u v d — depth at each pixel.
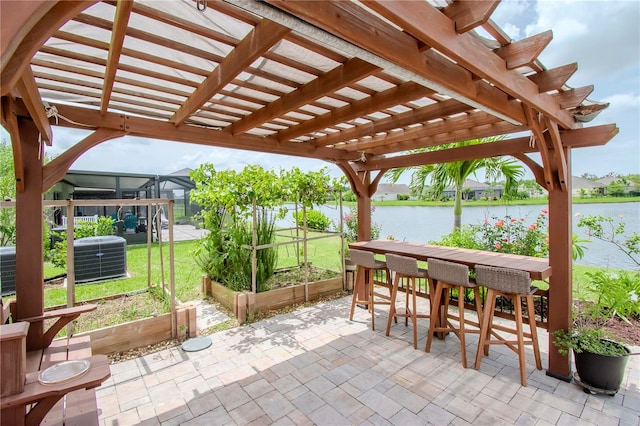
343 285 5.80
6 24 0.74
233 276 5.05
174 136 3.40
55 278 6.00
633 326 3.81
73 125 2.87
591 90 2.42
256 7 1.19
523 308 4.45
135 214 11.41
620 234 4.33
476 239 5.11
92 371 1.66
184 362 3.31
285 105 2.69
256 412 2.55
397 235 7.62
